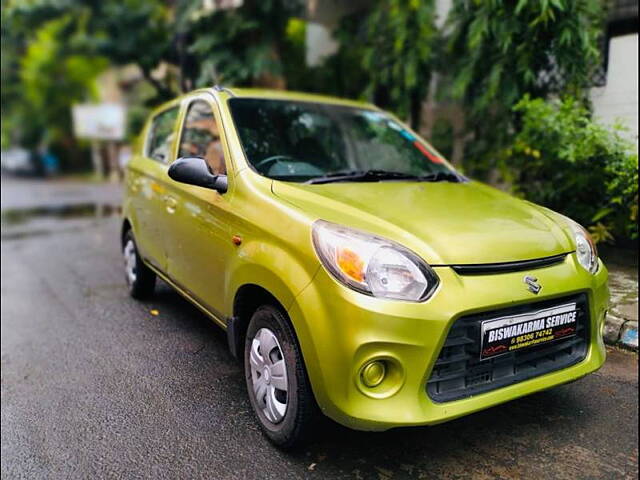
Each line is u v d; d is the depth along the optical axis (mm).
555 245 2359
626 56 5242
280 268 2178
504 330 2094
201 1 8812
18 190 16047
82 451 2479
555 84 5371
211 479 2236
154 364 3322
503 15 5000
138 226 4129
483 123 5941
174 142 3654
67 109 23125
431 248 2084
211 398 2898
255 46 8516
